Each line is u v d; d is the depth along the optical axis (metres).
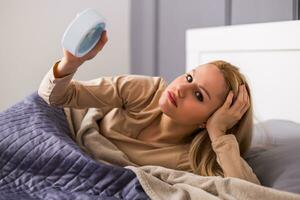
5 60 2.13
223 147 1.13
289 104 1.49
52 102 1.11
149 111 1.21
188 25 2.18
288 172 1.06
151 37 2.34
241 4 1.89
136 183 1.00
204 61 1.89
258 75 1.62
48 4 2.18
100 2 2.29
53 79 1.04
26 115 1.19
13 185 1.06
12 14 2.12
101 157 1.16
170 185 1.01
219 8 2.01
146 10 2.33
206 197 0.93
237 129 1.21
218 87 1.14
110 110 1.29
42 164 1.07
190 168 1.19
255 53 1.63
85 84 1.18
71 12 2.22
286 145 1.21
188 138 1.24
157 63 2.35
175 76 2.26
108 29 2.32
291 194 0.92
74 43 0.92
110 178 1.02
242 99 1.16
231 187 0.97
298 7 1.61
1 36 2.11
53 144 1.09
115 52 2.35
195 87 1.14
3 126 1.16
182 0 2.20
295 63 1.46
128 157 1.19
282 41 1.50
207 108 1.14
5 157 1.10
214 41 1.81
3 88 2.15
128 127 1.22
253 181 1.10
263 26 1.58
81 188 1.02
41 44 2.18
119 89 1.21
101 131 1.25
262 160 1.19
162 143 1.22
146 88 1.24
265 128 1.34
